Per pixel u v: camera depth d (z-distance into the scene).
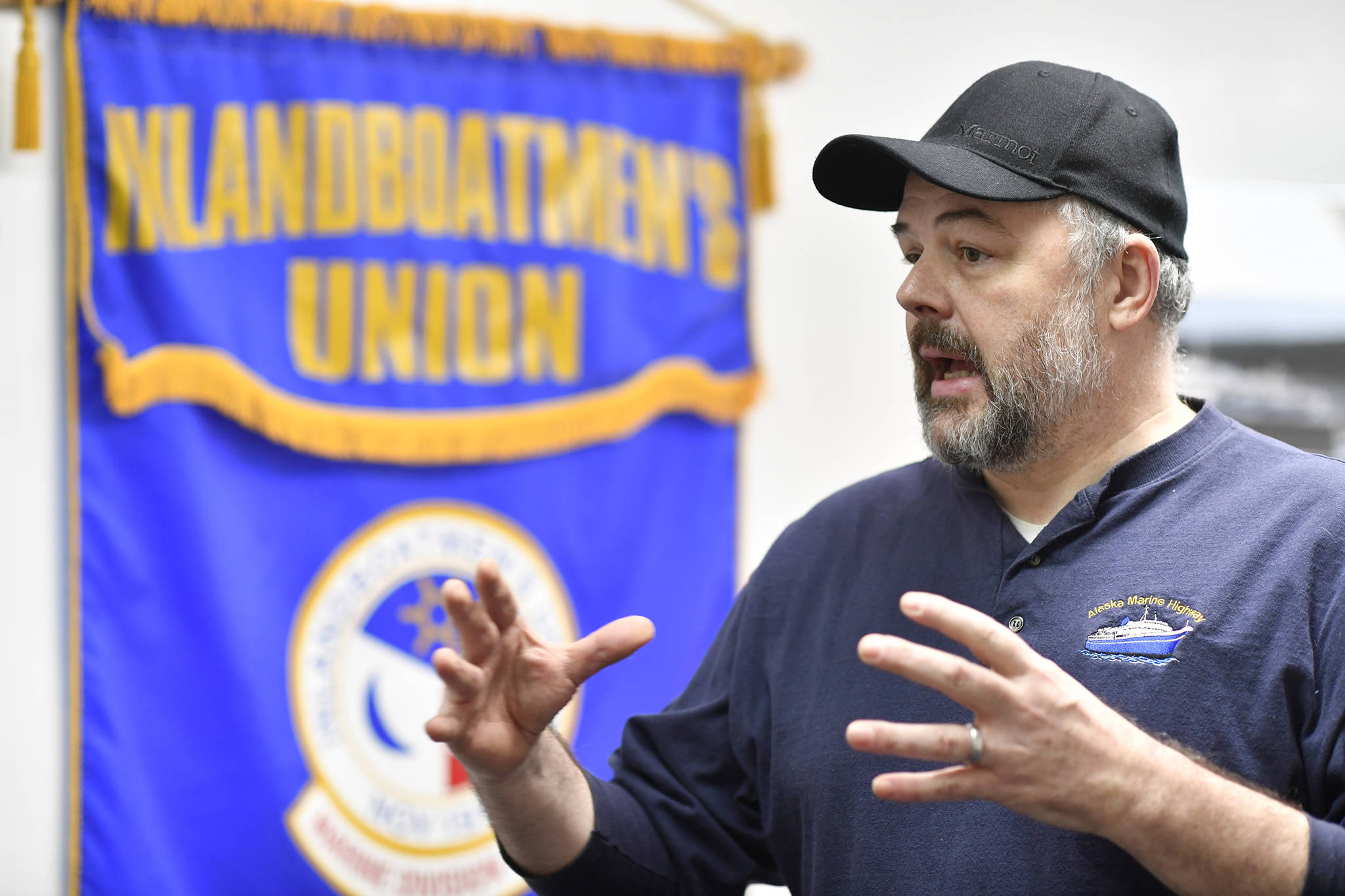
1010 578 1.31
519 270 2.94
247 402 2.72
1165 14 3.45
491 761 1.20
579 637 2.98
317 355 2.80
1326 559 1.18
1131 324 1.30
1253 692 1.16
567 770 1.32
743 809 1.46
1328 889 0.99
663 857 1.39
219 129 2.74
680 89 3.09
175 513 2.69
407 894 2.80
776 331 3.22
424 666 2.85
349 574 2.81
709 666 1.53
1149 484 1.28
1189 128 3.43
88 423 2.66
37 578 2.66
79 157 2.65
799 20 3.24
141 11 2.69
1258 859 0.99
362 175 2.83
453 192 2.90
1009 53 3.40
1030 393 1.28
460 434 2.88
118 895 2.62
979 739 0.98
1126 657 1.21
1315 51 3.52
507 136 2.94
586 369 2.98
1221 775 1.05
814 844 1.33
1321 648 1.15
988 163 1.28
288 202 2.79
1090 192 1.27
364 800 2.79
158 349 2.69
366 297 2.83
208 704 2.69
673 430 3.07
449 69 2.90
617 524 3.01
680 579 3.05
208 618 2.70
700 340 3.09
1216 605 1.19
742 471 3.15
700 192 3.10
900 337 3.32
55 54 2.69
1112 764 0.98
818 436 3.25
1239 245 3.29
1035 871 1.18
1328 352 3.30
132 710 2.65
